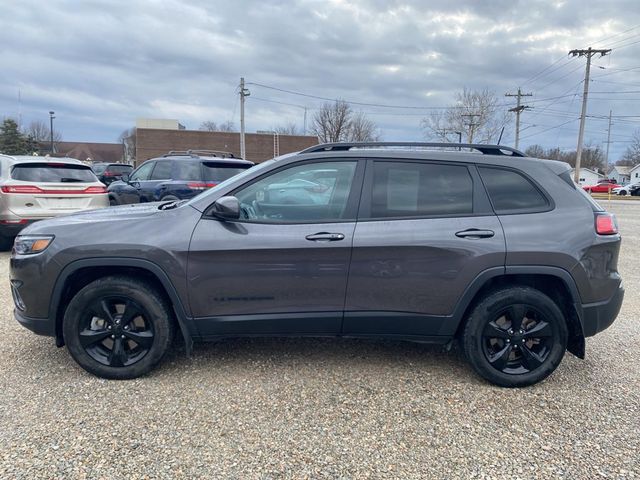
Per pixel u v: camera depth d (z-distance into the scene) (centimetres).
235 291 335
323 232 331
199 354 391
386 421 297
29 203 767
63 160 839
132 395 322
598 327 345
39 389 329
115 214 359
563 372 373
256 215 342
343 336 349
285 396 325
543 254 330
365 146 361
